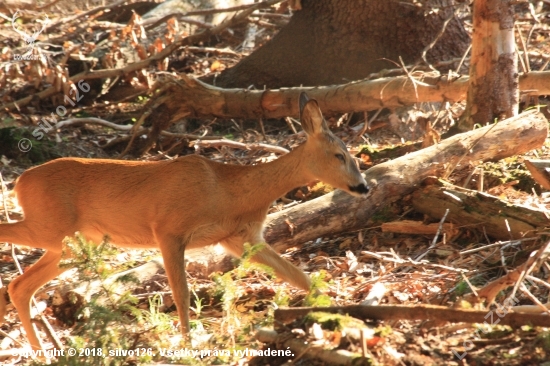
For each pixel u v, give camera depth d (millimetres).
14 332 9344
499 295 8359
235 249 9562
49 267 9328
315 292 8227
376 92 15734
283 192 9500
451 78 15094
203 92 17062
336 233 11398
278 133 18078
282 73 19750
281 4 22484
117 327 7492
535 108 13703
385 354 6230
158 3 25828
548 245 7340
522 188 12039
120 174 9250
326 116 17156
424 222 11344
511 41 14273
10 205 13328
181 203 8992
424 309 6566
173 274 8906
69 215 9266
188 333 7895
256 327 7609
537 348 6320
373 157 13664
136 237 9352
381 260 10227
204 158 9289
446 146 12195
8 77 18594
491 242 10641
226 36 24516
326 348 6410
